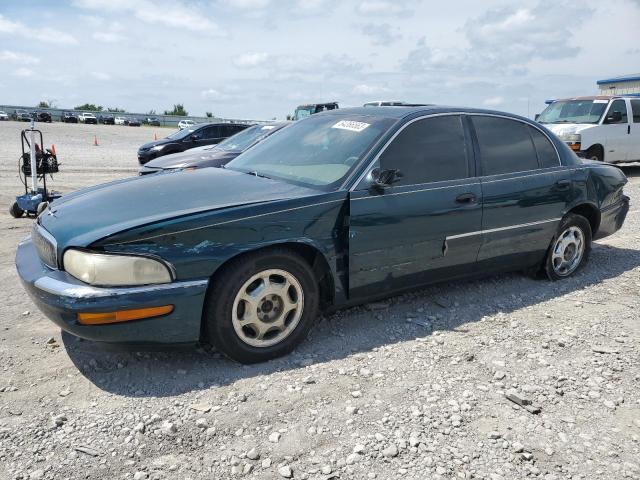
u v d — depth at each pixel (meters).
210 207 3.30
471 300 4.68
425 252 4.09
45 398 3.05
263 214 3.37
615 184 5.53
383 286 3.97
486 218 4.39
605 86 28.73
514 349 3.79
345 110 4.76
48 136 32.47
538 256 4.99
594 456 2.68
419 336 3.95
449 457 2.63
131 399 3.05
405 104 4.79
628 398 3.21
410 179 4.01
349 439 2.74
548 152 4.98
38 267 3.36
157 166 9.51
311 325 3.68
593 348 3.82
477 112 4.61
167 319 3.12
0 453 2.58
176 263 3.12
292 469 2.52
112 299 2.98
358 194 3.70
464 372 3.45
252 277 3.36
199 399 3.06
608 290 5.05
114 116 60.53
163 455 2.61
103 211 3.42
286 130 4.89
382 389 3.21
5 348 3.61
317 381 3.28
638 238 7.11
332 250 3.68
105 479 2.44
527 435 2.83
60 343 3.69
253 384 3.23
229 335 3.33
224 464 2.55
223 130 17.03
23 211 8.15
